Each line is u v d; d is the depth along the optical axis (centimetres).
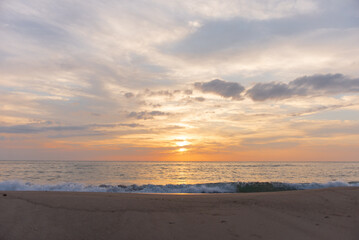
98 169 5288
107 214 521
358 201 688
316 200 703
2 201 593
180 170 5469
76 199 653
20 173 4012
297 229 450
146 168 6197
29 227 433
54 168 5512
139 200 675
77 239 391
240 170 5578
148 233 420
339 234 424
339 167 7194
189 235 413
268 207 619
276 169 6006
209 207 618
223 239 396
